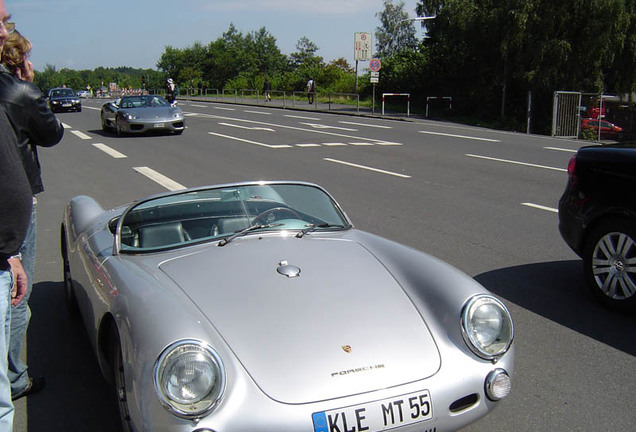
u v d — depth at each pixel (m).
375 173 11.68
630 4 27.69
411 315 2.78
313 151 15.13
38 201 9.16
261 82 57.50
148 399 2.21
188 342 2.25
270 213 3.64
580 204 4.93
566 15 25.84
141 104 19.59
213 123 23.91
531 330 4.31
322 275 2.98
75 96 34.31
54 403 3.33
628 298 4.55
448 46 33.22
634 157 4.58
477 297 2.75
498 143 17.28
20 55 3.56
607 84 28.03
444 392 2.50
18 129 3.29
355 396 2.35
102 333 2.95
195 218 3.57
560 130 22.06
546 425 3.10
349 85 45.53
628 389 3.47
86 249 3.68
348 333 2.59
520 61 27.08
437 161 13.40
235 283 2.85
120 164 12.91
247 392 2.28
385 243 3.49
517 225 7.53
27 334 4.26
